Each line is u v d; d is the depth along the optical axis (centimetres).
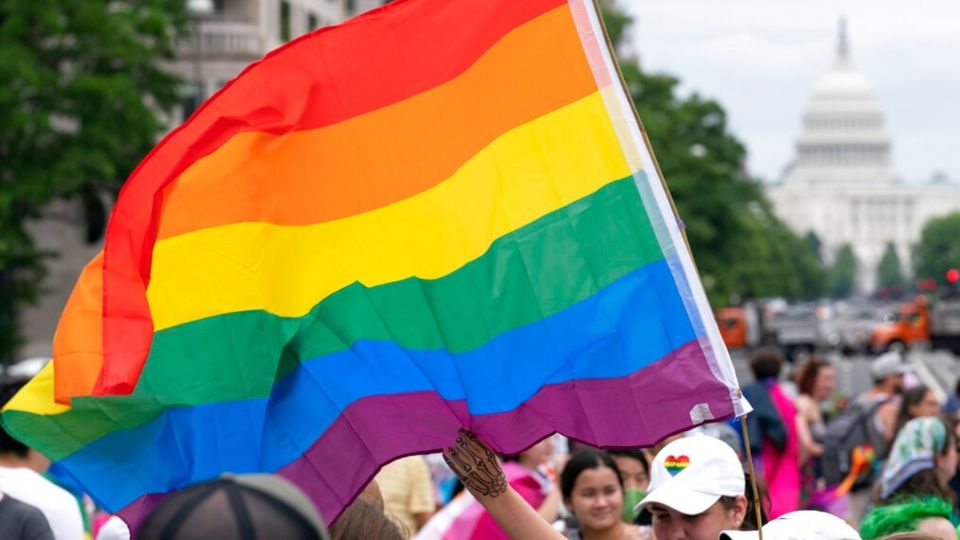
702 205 10588
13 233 4584
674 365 640
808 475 1800
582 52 667
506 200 666
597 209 658
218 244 652
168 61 5497
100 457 651
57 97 4603
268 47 6228
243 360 651
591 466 972
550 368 653
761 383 1631
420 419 656
